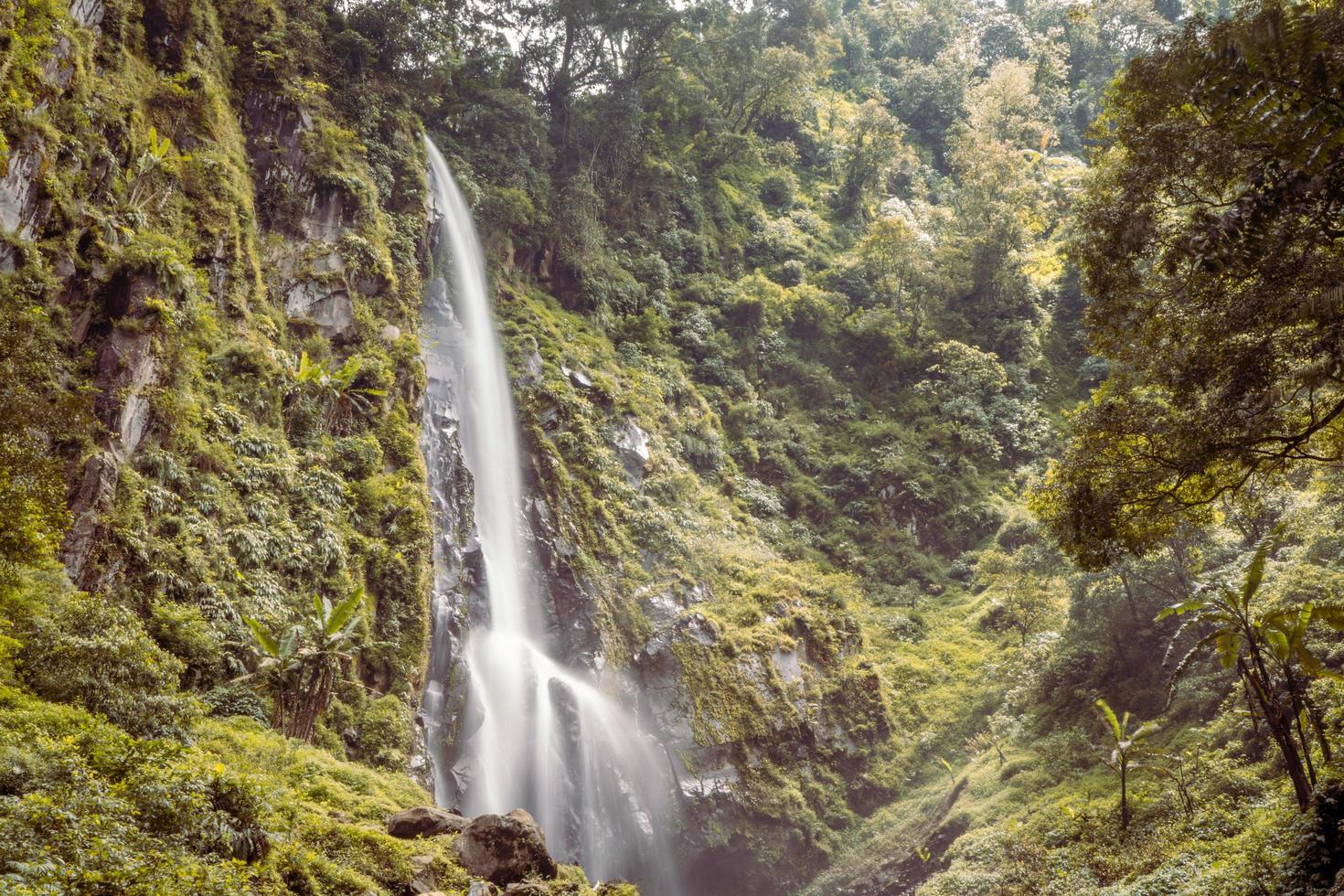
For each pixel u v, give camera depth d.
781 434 65.50
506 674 40.16
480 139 57.62
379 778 25.70
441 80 54.47
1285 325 16.89
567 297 59.97
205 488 28.08
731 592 50.75
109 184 29.69
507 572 44.44
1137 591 43.97
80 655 18.97
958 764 48.75
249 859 15.66
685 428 59.25
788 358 69.88
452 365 45.91
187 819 14.70
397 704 31.52
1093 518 19.83
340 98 44.12
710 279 70.88
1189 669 40.62
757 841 43.69
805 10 96.56
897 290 78.62
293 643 25.30
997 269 79.44
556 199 61.31
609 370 55.50
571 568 45.47
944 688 53.25
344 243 39.38
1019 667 48.97
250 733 23.25
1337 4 14.92
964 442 69.00
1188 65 16.52
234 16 40.88
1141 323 19.88
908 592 60.03
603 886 22.53
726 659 46.97
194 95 35.34
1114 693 43.41
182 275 29.62
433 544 38.28
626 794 41.91
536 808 39.28
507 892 19.53
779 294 72.62
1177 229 18.83
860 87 113.25
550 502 46.88
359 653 31.17
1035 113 104.50
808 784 46.66
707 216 75.69
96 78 30.89
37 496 19.09
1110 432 19.59
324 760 24.73
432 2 50.09
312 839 18.28
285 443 32.41
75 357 26.56
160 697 19.86
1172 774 32.41
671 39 70.12
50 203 27.16
